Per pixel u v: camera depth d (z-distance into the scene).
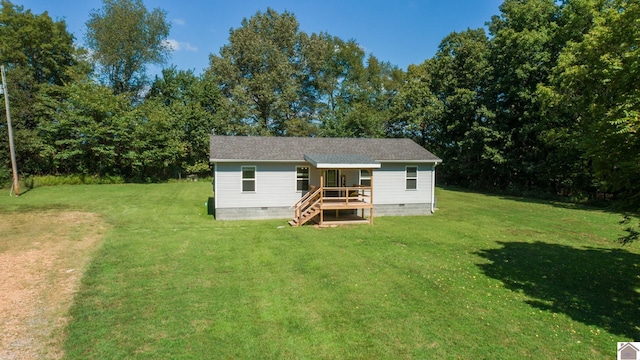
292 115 42.28
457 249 11.16
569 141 20.52
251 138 18.64
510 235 13.33
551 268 9.34
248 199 16.16
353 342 5.43
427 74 38.59
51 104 27.95
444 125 34.38
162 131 32.88
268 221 15.65
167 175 34.22
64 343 5.27
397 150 19.02
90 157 29.56
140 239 11.71
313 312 6.45
